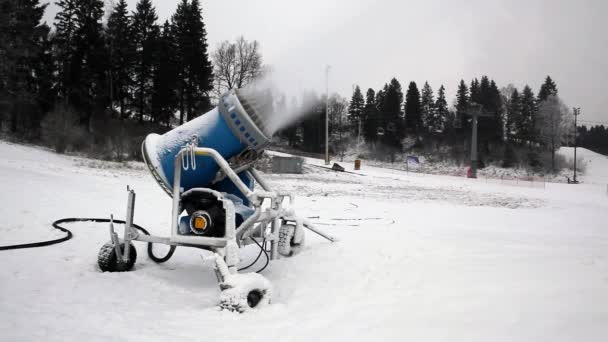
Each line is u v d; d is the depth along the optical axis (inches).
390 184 1285.7
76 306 154.8
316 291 179.2
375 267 214.1
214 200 194.2
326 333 129.9
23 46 1421.0
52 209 390.6
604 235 390.6
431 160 3464.6
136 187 659.4
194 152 192.9
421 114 4227.4
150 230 333.4
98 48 2037.4
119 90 2298.2
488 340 113.3
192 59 2258.9
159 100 2293.3
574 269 191.0
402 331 126.1
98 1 2048.5
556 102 3831.2
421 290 169.8
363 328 132.1
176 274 214.2
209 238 182.4
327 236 261.3
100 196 516.4
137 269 220.1
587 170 3388.3
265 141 202.7
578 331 112.9
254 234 221.9
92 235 294.8
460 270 197.8
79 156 1240.8
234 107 197.0
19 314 141.9
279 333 131.4
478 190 1149.1
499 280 173.9
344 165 2299.5
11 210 363.9
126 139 1379.2
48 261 220.8
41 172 706.2
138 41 2389.3
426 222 456.8
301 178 1325.0
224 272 161.0
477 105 2237.9
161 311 153.6
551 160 3390.7
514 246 273.6
